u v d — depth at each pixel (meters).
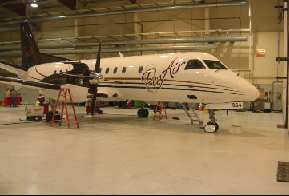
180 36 24.08
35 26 29.06
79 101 10.99
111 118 14.00
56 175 4.14
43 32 28.91
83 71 10.88
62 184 3.71
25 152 5.79
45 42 28.72
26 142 7.01
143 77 11.04
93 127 10.24
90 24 26.78
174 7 21.48
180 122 12.13
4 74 32.12
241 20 22.52
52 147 6.35
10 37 30.39
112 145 6.62
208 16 22.53
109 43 23.94
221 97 8.98
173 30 24.39
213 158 5.30
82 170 4.41
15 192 3.40
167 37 24.50
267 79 22.27
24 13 27.84
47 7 28.50
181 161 5.04
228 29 22.83
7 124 10.99
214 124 9.05
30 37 15.94
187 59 10.00
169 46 22.92
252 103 21.28
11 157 5.32
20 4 27.17
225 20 22.92
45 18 25.84
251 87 8.64
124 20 25.89
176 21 24.25
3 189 3.52
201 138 7.77
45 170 4.41
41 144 6.73
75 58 27.92
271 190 3.49
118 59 12.59
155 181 3.85
